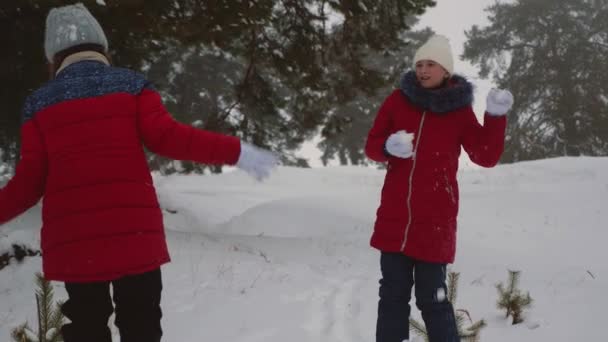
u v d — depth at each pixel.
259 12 7.94
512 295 3.91
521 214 12.45
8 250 5.49
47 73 8.20
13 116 8.88
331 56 10.01
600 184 14.65
